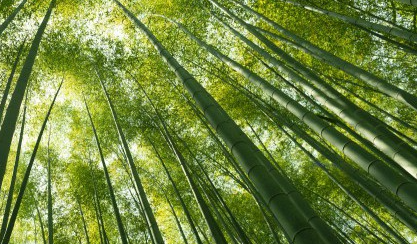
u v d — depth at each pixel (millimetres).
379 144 2645
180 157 3805
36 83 7074
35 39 3752
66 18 7191
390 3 6441
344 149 2701
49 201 5238
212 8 7090
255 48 4938
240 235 3365
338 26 6398
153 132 6762
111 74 7141
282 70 4375
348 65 3766
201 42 5223
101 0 7273
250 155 1789
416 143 4102
